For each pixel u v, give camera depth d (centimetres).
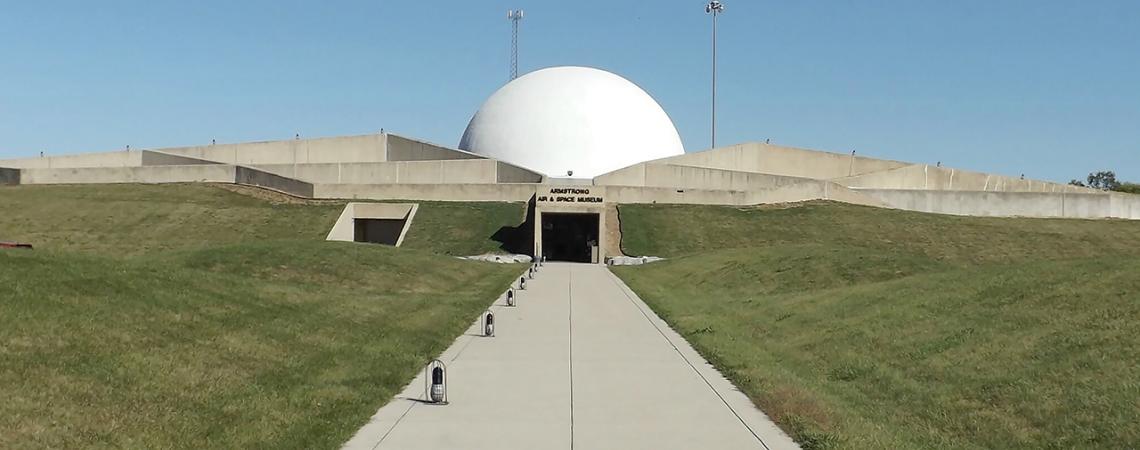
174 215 5216
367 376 1303
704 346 1652
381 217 5591
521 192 6012
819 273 2788
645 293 2792
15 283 1327
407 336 1742
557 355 1578
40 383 959
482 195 6056
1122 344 1201
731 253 3781
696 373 1402
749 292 2723
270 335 1484
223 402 1053
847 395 1259
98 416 907
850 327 1736
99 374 1041
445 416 1084
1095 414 997
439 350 1627
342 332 1664
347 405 1109
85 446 821
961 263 4922
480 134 9344
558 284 3206
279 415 1032
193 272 1953
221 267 2619
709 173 6869
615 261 4606
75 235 4856
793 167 7788
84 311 1288
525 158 8938
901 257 2916
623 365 1476
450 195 6091
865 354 1511
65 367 1034
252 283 2066
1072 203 6681
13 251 1577
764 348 1700
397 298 2416
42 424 848
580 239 5819
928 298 1816
